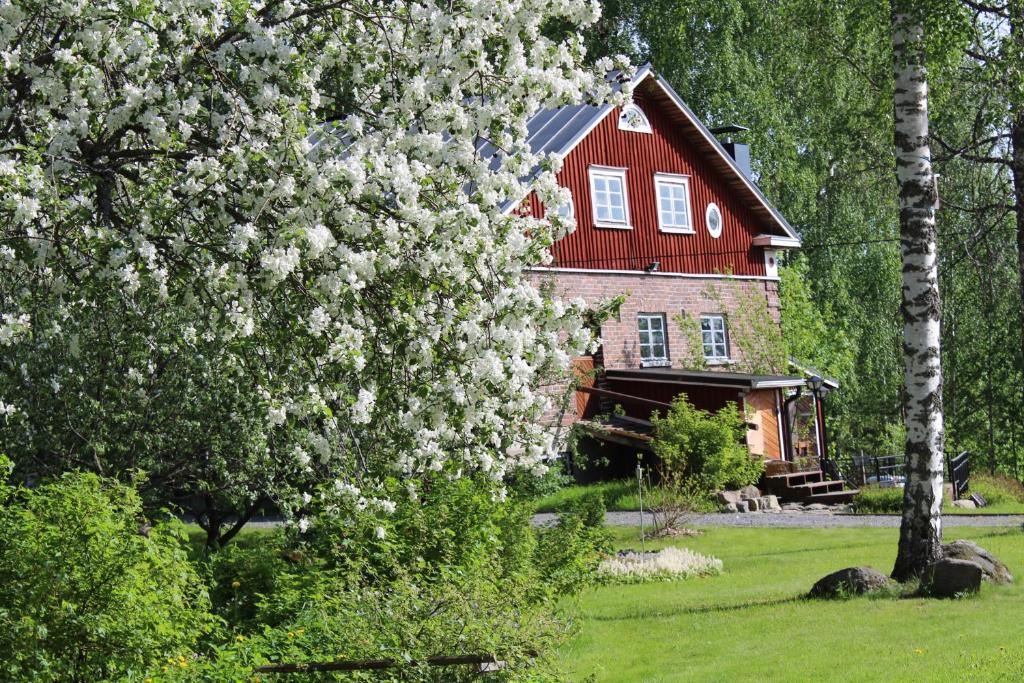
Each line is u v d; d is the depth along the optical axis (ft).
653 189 96.68
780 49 84.64
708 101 124.06
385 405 26.71
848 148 95.35
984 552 45.44
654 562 56.13
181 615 24.80
